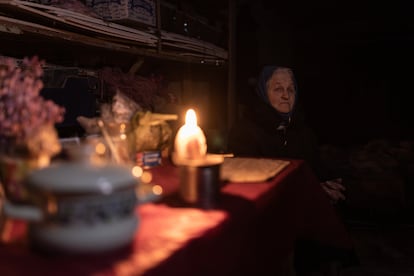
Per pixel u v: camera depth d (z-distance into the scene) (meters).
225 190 1.30
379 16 5.90
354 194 4.43
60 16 1.76
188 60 3.01
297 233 1.74
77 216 0.74
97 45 2.04
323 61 6.26
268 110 2.57
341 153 5.41
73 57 2.59
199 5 3.88
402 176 4.77
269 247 1.36
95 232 0.74
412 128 5.96
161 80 2.58
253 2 5.47
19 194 0.90
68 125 1.66
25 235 0.87
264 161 1.74
